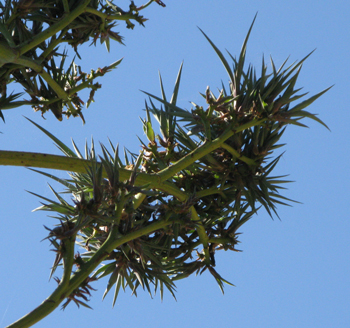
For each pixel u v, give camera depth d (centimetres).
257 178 729
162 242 739
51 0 677
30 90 692
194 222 623
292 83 678
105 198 544
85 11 670
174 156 709
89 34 714
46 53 671
